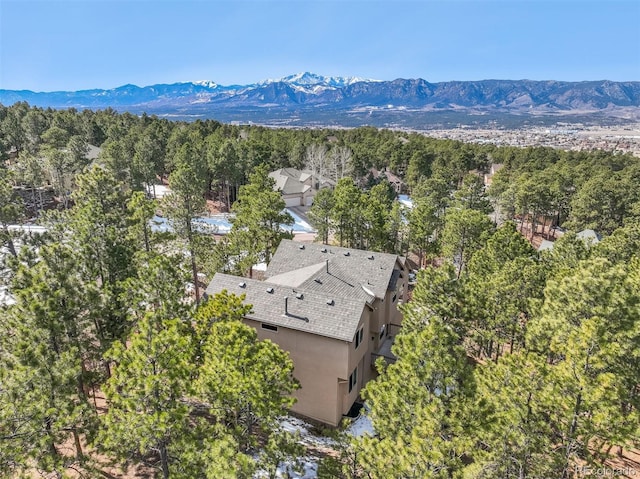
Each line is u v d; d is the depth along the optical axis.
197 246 37.75
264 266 50.88
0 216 30.20
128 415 13.37
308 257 34.78
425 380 16.12
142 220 31.45
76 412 13.85
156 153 88.38
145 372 14.27
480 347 28.86
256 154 96.25
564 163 105.94
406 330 21.70
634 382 18.31
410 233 50.22
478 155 127.50
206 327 20.48
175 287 21.62
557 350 18.38
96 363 21.72
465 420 15.39
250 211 45.78
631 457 24.12
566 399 15.19
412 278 51.41
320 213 55.00
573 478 15.53
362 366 28.05
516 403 15.91
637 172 85.56
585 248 34.91
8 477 12.70
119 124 109.50
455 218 46.66
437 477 13.02
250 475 12.95
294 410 26.03
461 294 21.61
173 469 14.05
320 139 132.88
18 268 21.14
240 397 15.66
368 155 120.06
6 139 85.94
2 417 12.75
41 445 12.85
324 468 16.70
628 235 40.75
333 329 24.06
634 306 18.83
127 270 25.83
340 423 25.16
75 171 69.00
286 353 17.80
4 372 13.66
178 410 13.83
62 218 35.28
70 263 19.97
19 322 16.66
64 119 100.12
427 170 111.00
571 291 19.97
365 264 33.09
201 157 79.38
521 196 74.62
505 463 14.92
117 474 18.36
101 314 19.95
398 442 13.73
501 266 34.69
